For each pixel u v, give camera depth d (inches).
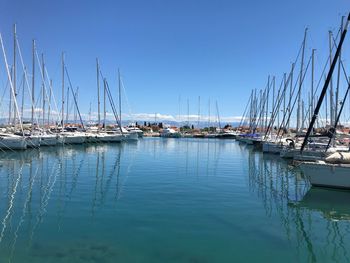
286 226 547.5
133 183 896.3
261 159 1614.2
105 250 432.1
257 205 677.9
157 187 842.8
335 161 838.5
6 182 896.9
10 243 450.6
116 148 2178.9
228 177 1032.2
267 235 502.6
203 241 471.8
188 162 1438.2
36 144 1862.7
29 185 855.7
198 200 706.2
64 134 2242.9
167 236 485.7
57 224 532.1
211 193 781.3
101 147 2231.8
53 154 1670.8
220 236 491.8
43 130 2151.8
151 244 455.5
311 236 502.9
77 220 554.3
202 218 576.4
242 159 1605.6
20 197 718.5
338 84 1326.3
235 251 440.1
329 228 543.2
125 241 463.8
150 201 690.2
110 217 572.4
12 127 2030.0
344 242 481.4
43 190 792.9
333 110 1378.0
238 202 698.2
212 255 426.6
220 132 4493.1
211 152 2021.4
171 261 406.0
